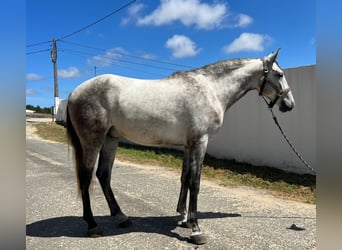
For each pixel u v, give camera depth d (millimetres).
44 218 4598
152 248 3594
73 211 4930
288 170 7863
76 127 4074
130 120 3938
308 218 4785
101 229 4203
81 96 4020
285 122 7910
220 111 4113
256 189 6840
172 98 3912
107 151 4352
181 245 3688
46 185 6617
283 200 5938
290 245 3711
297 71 7586
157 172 8594
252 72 4328
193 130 3922
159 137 4016
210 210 5145
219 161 9422
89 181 4055
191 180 3932
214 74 4230
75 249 3545
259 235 4016
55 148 12977
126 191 6309
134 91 3951
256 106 8664
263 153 8523
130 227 4289
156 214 4867
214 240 3838
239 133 9195
